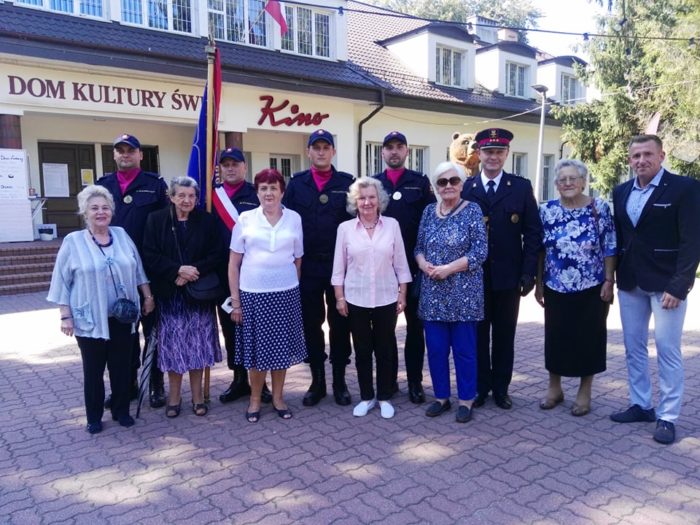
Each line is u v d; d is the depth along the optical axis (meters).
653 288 3.78
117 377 4.12
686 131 14.74
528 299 9.28
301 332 4.29
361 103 14.91
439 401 4.34
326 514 2.98
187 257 4.18
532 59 20.70
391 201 4.52
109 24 12.11
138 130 13.41
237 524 2.90
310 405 4.55
